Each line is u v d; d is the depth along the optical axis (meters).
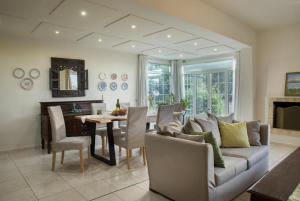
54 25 3.86
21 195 2.60
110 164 3.63
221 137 3.16
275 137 5.22
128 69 6.42
